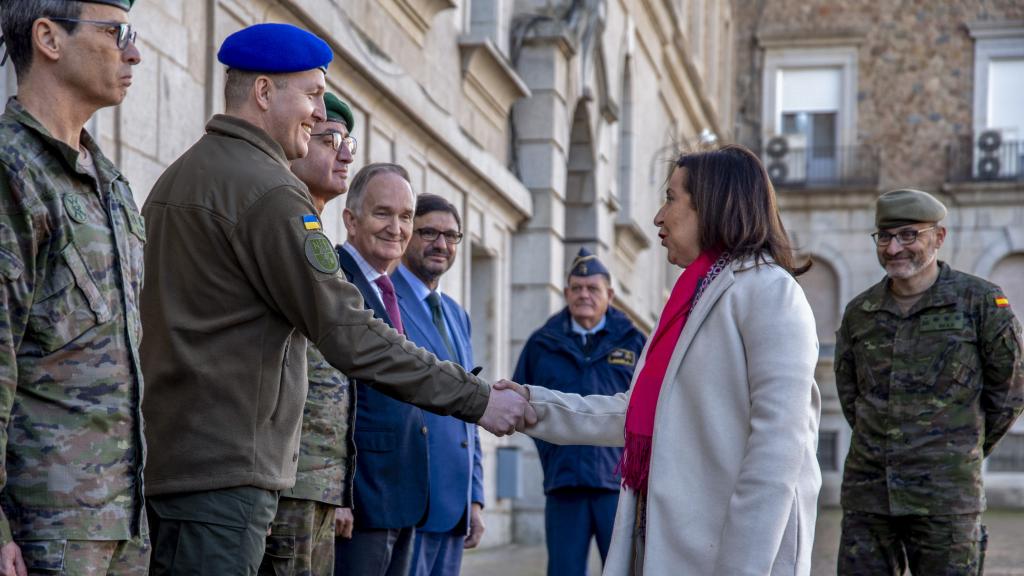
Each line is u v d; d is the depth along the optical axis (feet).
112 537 9.16
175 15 18.48
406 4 27.89
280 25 11.47
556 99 39.27
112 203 9.52
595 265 21.58
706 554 10.13
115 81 9.41
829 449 78.43
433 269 16.69
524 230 39.17
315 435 12.91
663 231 11.27
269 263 10.73
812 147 89.35
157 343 10.78
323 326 10.91
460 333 17.29
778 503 9.77
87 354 9.12
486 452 35.91
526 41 38.91
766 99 90.58
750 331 10.25
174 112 18.48
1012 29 86.79
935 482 16.38
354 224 15.16
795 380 10.00
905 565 17.26
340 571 14.52
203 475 10.53
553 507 20.83
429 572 16.05
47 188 8.98
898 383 16.72
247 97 11.37
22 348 8.91
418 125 28.78
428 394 11.58
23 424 8.87
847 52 89.20
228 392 10.67
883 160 88.38
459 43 32.53
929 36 88.22
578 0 40.22
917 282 16.92
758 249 10.70
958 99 87.61
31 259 8.81
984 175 85.56
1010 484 75.56
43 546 8.84
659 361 10.84
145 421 10.73
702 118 77.10
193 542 10.50
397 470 14.64
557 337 21.54
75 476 8.98
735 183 10.87
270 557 12.62
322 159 13.78
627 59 53.36
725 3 86.89
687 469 10.32
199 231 10.79
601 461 20.39
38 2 9.19
